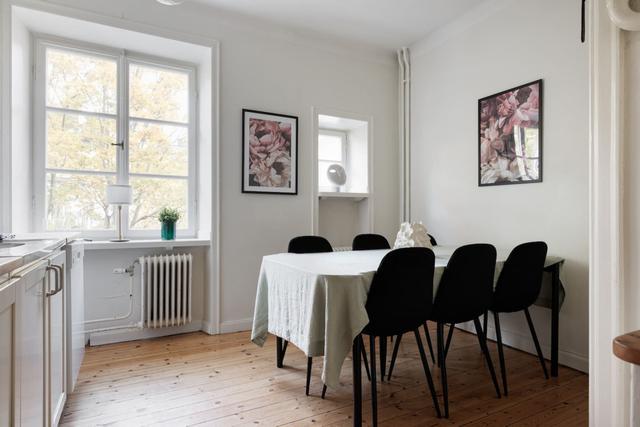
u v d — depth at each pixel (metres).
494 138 3.25
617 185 1.22
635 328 1.19
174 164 3.57
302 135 3.80
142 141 3.41
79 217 3.15
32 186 2.96
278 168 3.66
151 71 3.47
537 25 2.92
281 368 2.62
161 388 2.30
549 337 2.84
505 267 2.34
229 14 3.38
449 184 3.73
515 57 3.08
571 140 2.69
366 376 2.51
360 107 4.13
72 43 3.11
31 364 1.23
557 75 2.78
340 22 3.58
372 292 1.88
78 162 3.15
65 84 3.10
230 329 3.44
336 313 1.78
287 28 3.66
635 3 1.17
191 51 3.39
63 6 2.76
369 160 4.20
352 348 1.81
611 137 1.23
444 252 2.90
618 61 1.21
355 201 4.38
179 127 3.59
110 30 2.98
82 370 2.57
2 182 2.54
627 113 1.21
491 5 3.27
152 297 3.22
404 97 4.28
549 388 2.34
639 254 1.18
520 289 2.38
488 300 2.29
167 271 3.22
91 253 3.08
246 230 3.51
